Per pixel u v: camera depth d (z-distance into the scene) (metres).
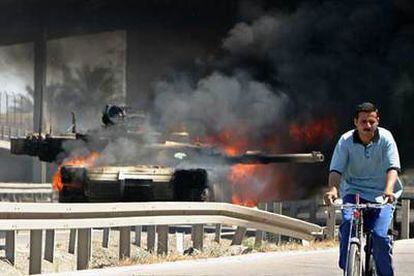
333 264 30.36
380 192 17.42
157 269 28.14
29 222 26.28
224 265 29.77
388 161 16.98
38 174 137.38
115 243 38.78
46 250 30.81
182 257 32.25
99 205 29.08
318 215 62.47
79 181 57.75
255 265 29.84
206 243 40.75
